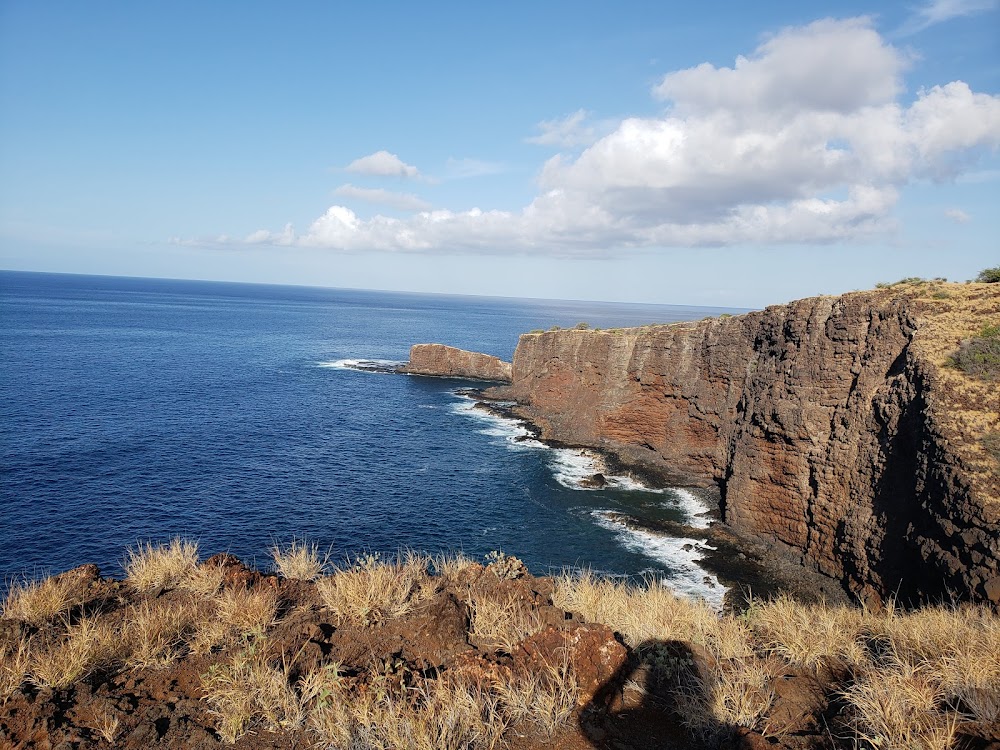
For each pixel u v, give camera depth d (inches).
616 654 267.7
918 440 933.2
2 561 1003.3
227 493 1376.7
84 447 1633.9
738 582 1082.1
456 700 223.1
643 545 1236.5
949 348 999.0
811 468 1195.3
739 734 229.1
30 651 261.4
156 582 363.6
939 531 819.4
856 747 213.3
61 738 207.2
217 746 209.3
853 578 1026.7
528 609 319.6
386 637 292.2
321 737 214.1
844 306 1248.8
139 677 250.4
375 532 1219.2
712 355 1672.0
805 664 299.1
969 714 235.3
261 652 256.1
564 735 225.0
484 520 1330.0
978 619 413.7
